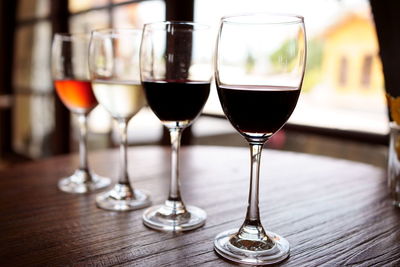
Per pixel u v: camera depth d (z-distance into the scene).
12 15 3.68
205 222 0.61
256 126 0.49
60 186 0.79
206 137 2.00
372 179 0.88
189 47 0.57
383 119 1.48
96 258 0.49
